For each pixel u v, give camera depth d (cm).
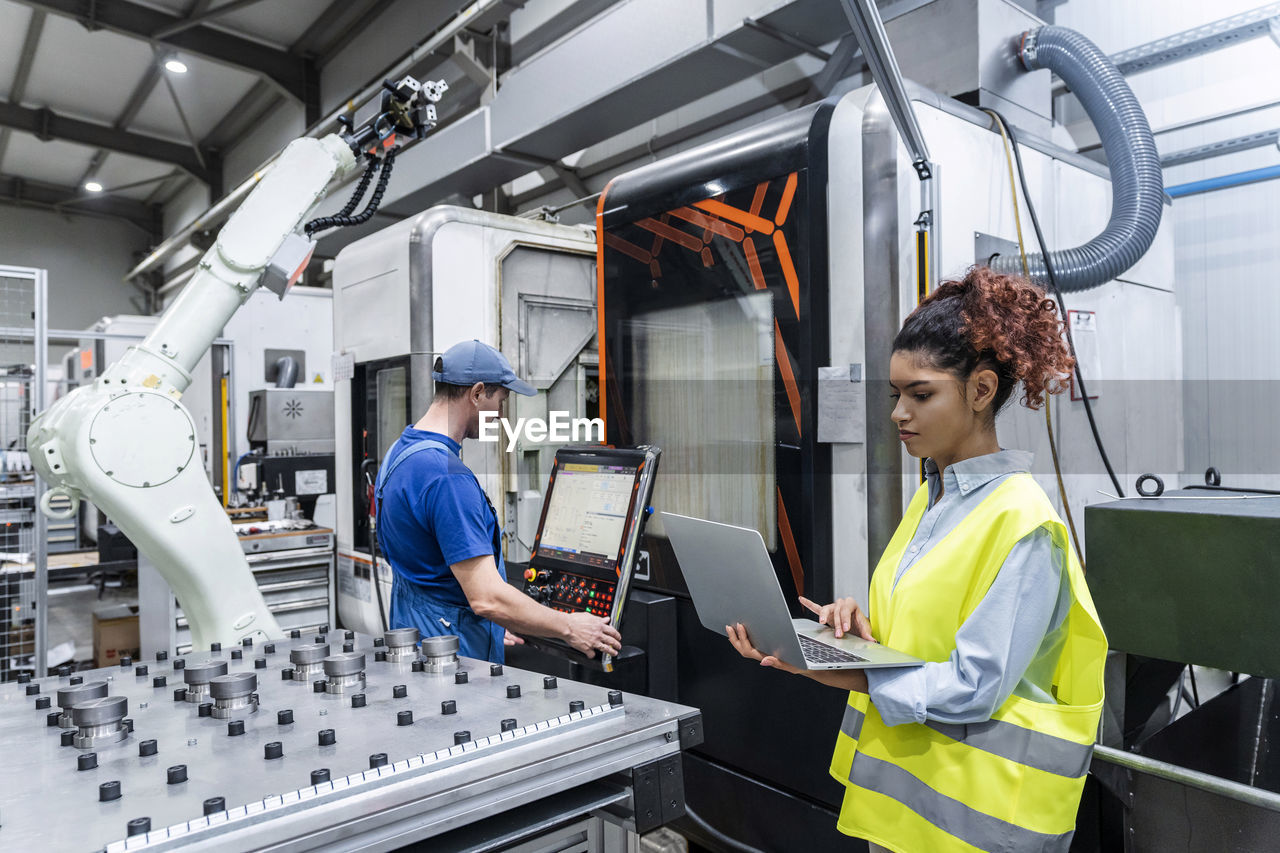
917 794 109
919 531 116
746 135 211
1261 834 112
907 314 176
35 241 1025
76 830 75
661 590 229
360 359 294
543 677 123
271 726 102
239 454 525
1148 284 262
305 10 550
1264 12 246
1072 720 100
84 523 632
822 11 221
